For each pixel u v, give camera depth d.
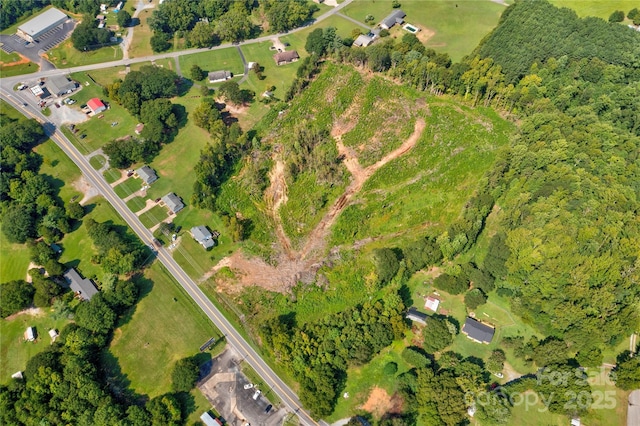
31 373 112.75
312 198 152.62
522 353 117.56
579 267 117.81
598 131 152.50
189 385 112.00
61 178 163.88
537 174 143.62
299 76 198.25
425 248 132.38
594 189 134.00
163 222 150.75
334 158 163.00
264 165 164.50
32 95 194.12
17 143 167.62
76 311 126.31
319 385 109.88
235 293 133.25
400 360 119.81
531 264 121.69
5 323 128.50
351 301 130.75
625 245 121.12
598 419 107.75
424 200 152.50
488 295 131.38
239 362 120.19
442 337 118.06
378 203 150.88
